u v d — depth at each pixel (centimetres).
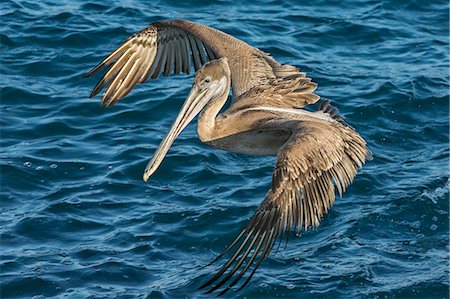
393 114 2086
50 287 1554
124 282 1570
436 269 1620
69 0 2512
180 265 1614
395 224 1736
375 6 2594
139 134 1977
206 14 2483
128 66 1293
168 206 1753
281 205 1005
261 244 993
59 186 1805
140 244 1655
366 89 2167
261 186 1812
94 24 2388
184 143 1944
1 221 1705
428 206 1778
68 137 1962
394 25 2498
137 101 2084
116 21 2414
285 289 1556
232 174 1850
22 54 2258
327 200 1034
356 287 1569
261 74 1268
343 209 1767
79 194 1783
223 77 1190
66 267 1597
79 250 1639
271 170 1867
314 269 1605
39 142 1939
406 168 1903
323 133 1067
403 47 2395
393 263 1633
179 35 1309
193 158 1888
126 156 1894
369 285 1574
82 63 2233
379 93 2148
